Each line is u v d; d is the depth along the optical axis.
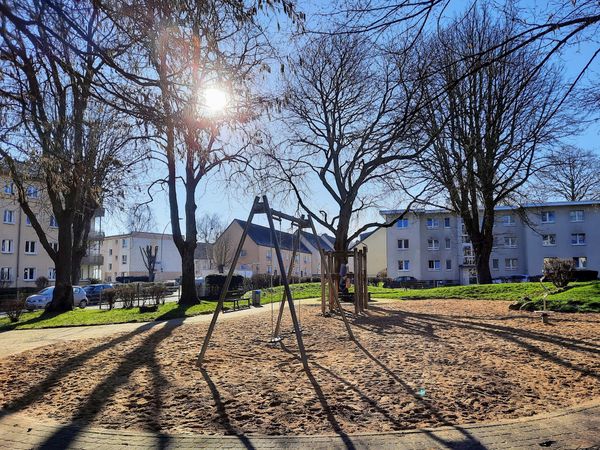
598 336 10.21
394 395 5.97
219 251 67.44
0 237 45.78
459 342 9.67
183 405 5.68
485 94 22.39
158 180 23.34
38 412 5.62
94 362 8.48
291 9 5.31
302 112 26.41
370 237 61.69
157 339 11.23
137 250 75.62
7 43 4.97
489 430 4.74
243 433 4.74
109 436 4.71
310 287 30.58
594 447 4.31
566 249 49.25
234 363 7.98
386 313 15.79
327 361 8.03
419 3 5.47
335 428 4.87
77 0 4.86
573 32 5.31
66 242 22.83
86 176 8.10
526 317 13.88
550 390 6.19
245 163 21.19
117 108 5.58
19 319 20.05
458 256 51.66
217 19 5.41
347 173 26.86
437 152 24.75
